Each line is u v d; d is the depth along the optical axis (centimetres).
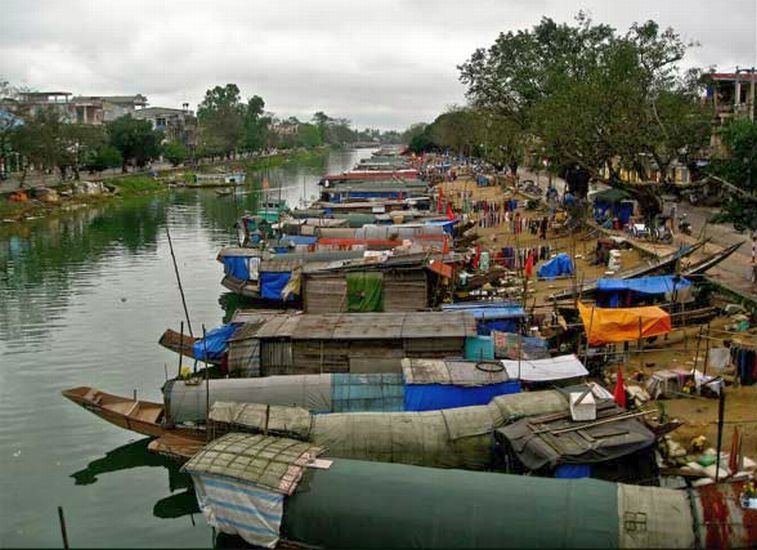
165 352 3575
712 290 3459
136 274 5356
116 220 8200
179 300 4566
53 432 2695
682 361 2809
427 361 2534
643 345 2942
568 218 5841
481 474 1798
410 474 1806
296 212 6838
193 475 1897
